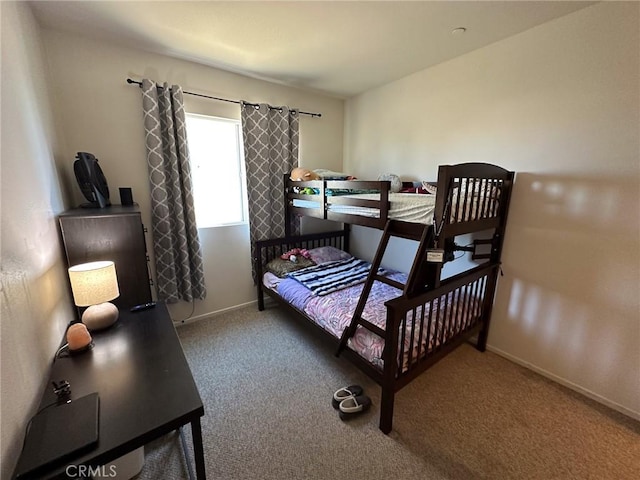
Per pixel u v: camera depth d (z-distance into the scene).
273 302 3.32
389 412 1.56
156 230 2.44
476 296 2.17
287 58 2.37
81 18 1.78
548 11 1.70
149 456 1.45
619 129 1.62
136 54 2.23
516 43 1.98
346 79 2.86
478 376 2.08
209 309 2.96
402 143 2.91
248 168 2.88
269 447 1.51
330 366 2.19
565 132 1.82
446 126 2.48
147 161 2.36
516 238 2.13
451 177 1.55
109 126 2.20
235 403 1.81
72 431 0.88
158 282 2.53
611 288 1.74
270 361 2.24
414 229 1.77
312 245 3.55
